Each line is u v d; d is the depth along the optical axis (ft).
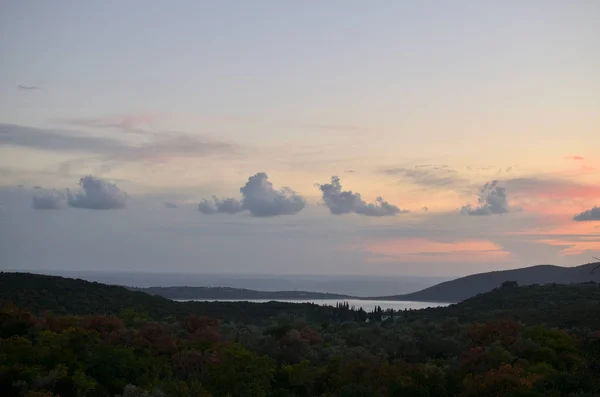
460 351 237.04
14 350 166.61
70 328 196.03
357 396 158.10
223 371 166.91
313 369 192.34
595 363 163.02
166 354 195.31
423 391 155.84
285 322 274.77
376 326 321.11
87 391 150.00
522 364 180.34
